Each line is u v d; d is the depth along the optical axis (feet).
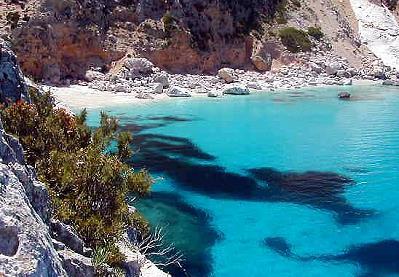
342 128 124.47
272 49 219.82
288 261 54.19
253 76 203.62
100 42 175.83
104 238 36.88
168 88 170.30
